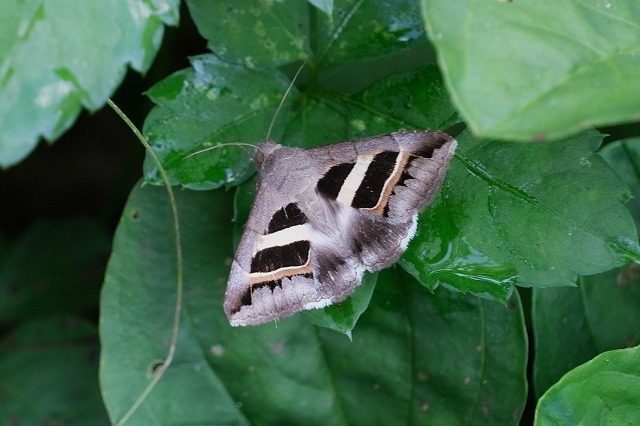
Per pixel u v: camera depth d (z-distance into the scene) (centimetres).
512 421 28
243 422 29
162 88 28
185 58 32
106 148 34
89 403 31
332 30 28
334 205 27
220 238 29
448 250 27
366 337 29
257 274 27
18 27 26
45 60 26
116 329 29
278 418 29
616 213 27
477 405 28
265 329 29
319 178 27
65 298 32
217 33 28
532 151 27
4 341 31
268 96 28
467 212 27
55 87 26
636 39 26
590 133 27
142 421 29
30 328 31
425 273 27
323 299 27
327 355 29
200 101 28
